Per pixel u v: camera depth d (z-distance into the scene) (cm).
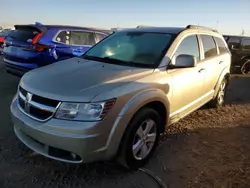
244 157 360
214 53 513
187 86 392
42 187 272
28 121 277
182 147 381
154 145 334
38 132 267
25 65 598
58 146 260
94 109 256
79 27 713
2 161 314
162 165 328
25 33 635
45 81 292
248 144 403
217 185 292
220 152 372
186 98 400
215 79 511
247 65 1226
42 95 271
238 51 1192
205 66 454
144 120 302
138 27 470
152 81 315
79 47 688
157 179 297
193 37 432
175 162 337
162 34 401
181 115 402
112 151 273
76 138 251
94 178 293
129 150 288
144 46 384
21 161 317
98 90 268
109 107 262
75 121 255
